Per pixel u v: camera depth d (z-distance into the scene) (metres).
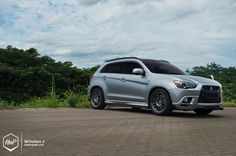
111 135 7.55
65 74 27.39
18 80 25.20
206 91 11.91
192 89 11.73
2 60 28.16
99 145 6.50
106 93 14.04
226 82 28.50
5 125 8.70
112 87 13.84
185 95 11.72
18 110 12.88
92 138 7.17
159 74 12.48
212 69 30.25
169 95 11.93
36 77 25.89
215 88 12.16
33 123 9.15
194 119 11.00
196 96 11.75
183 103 11.73
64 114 11.58
